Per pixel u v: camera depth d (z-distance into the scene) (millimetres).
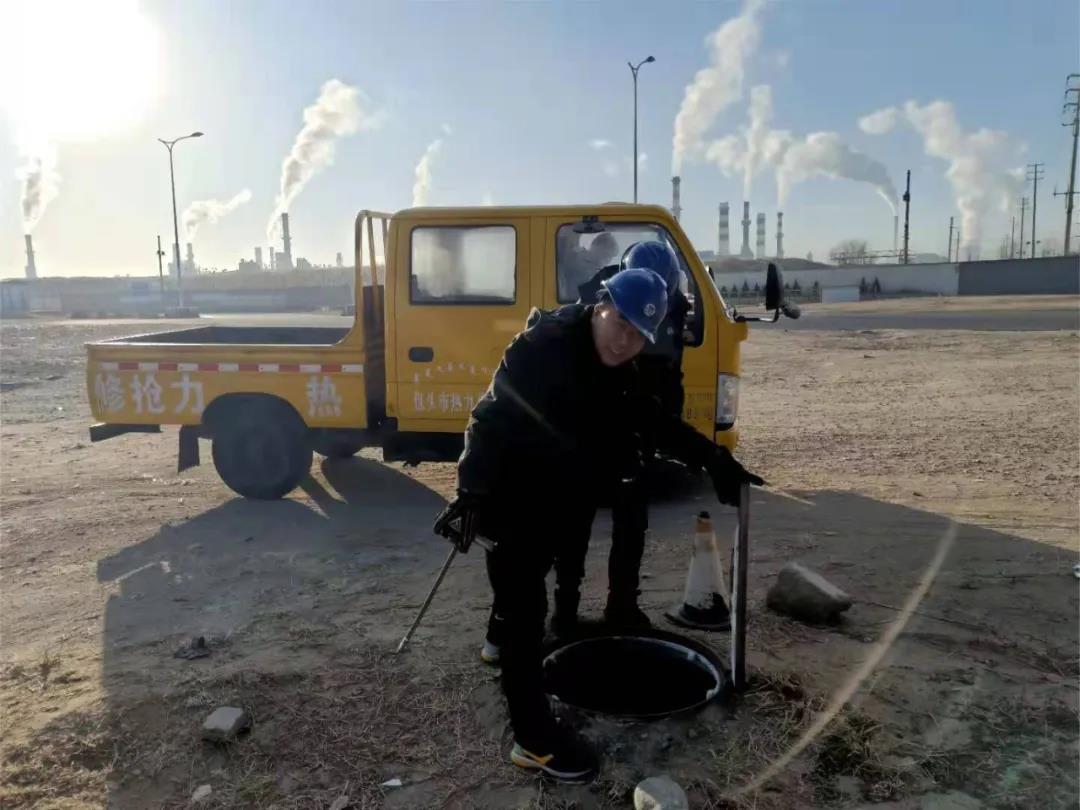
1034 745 3332
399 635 4367
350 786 3180
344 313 51719
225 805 3098
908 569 5172
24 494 7648
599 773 3178
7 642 4508
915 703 3615
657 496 7082
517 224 6477
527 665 3205
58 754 3420
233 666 4066
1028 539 5691
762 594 4789
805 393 12836
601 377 3109
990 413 10492
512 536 3170
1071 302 38812
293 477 7160
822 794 3080
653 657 3947
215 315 53188
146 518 6809
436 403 6727
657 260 3986
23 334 31469
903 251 70000
